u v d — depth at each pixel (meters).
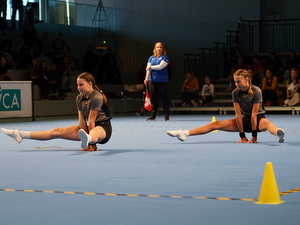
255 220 2.96
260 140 7.68
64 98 16.83
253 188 3.92
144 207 3.33
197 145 7.10
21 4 18.80
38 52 18.12
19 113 13.68
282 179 4.29
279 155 5.91
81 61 20.31
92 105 6.12
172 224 2.90
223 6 20.70
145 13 22.06
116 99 17.98
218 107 16.30
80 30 20.89
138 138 8.30
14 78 16.45
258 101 7.00
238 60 17.80
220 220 2.97
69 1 21.34
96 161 5.53
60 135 6.29
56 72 16.66
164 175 4.56
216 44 20.52
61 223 2.96
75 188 4.00
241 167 5.01
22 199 3.62
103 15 21.88
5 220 3.04
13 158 5.88
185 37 21.39
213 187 3.98
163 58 12.57
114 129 10.30
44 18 19.59
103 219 3.03
